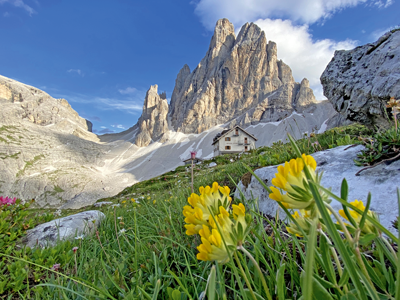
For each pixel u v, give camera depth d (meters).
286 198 0.71
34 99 195.12
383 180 2.29
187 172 16.17
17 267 2.71
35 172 126.19
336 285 0.80
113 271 2.35
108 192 111.75
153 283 1.87
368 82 5.94
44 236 4.16
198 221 1.06
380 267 1.05
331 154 3.47
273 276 1.20
